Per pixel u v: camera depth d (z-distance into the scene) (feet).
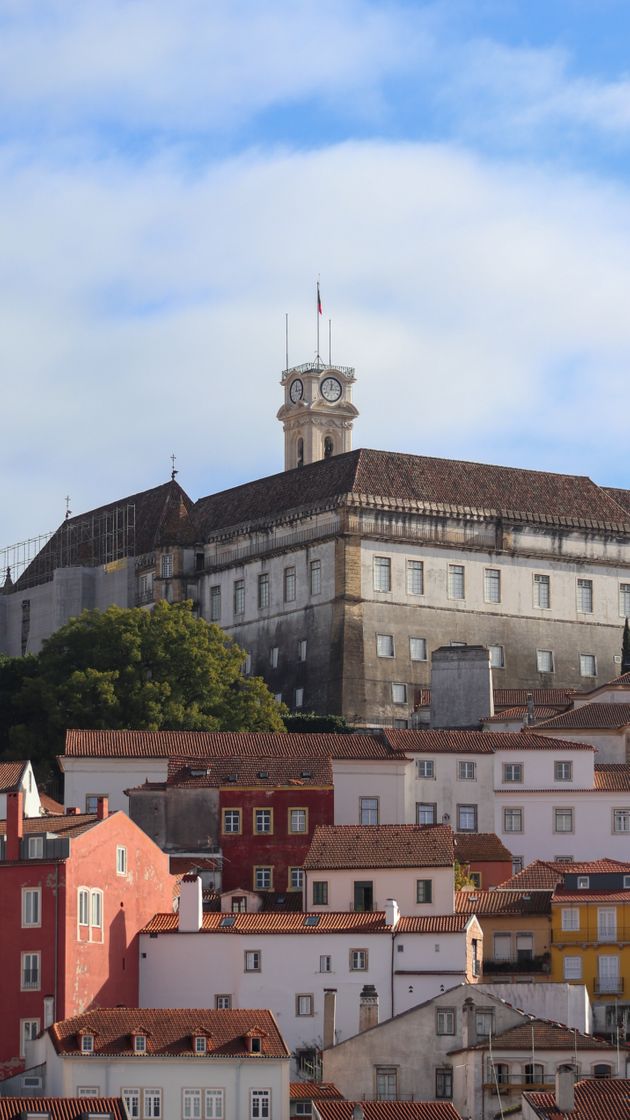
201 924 522.88
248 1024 459.73
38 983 494.59
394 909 515.91
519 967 542.16
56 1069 451.94
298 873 599.57
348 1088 472.03
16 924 498.69
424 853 544.62
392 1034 473.26
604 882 558.56
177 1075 451.94
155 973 516.32
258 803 605.31
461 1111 462.60
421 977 508.94
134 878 522.88
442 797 655.76
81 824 525.34
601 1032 533.96
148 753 639.76
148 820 605.73
